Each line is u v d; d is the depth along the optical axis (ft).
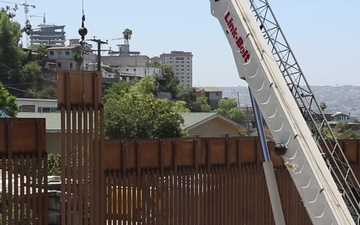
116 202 81.66
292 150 65.67
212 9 73.82
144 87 453.99
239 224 96.37
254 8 76.02
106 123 225.15
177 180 88.58
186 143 89.81
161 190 86.58
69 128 75.36
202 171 91.71
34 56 581.12
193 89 638.53
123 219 82.12
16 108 295.28
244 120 524.52
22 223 72.23
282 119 66.64
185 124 273.13
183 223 89.15
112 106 229.25
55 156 164.55
